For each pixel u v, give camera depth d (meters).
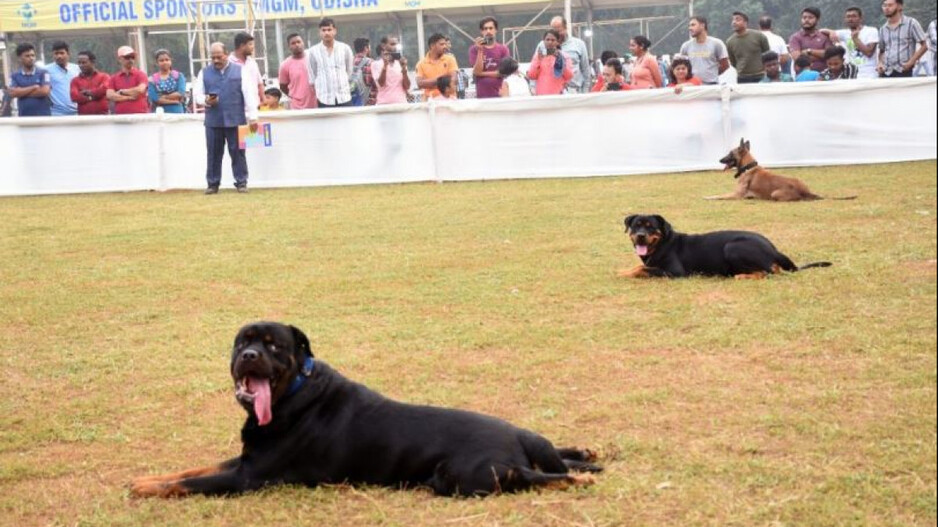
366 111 18.70
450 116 18.67
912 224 11.98
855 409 6.05
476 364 7.34
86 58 20.23
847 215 12.95
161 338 8.42
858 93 18.33
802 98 18.38
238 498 5.01
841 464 5.22
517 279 10.11
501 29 51.66
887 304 8.41
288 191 18.34
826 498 4.80
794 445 5.54
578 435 5.87
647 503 4.80
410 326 8.48
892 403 6.12
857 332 7.62
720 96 18.41
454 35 58.72
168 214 15.73
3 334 8.72
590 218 13.74
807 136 18.44
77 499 5.25
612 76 21.22
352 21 40.53
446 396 6.65
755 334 7.75
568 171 18.67
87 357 7.89
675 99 18.47
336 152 18.86
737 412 6.10
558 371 7.13
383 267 10.97
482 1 37.84
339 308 9.20
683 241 10.02
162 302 9.71
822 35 21.77
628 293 9.34
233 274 10.87
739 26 20.75
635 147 18.59
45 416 6.59
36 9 36.84
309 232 13.51
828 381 6.60
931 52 21.55
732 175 17.75
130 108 20.52
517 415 6.27
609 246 11.67
